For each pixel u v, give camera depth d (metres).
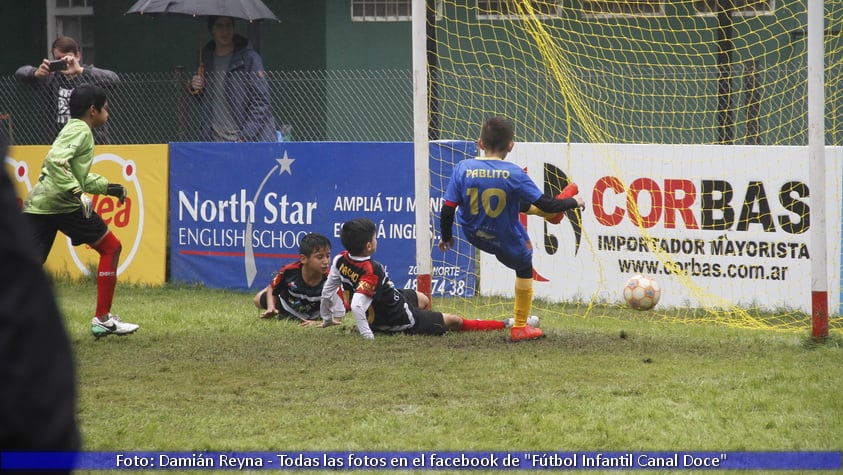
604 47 44.34
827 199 30.70
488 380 20.84
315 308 28.98
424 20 28.34
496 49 44.78
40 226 24.72
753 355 23.83
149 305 33.41
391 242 35.66
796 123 40.22
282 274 29.03
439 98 40.38
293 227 36.91
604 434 16.83
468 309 32.97
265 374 21.66
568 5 43.59
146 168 38.97
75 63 39.84
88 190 25.48
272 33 53.69
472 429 17.12
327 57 53.12
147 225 39.00
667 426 17.28
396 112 52.03
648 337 26.41
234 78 40.62
